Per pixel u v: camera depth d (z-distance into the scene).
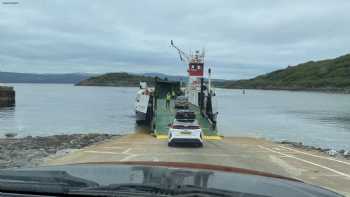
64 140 34.78
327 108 135.38
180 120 27.81
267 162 20.66
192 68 52.25
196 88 51.69
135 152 23.52
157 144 28.52
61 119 77.31
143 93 55.03
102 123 68.75
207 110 41.16
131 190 2.35
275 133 58.97
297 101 185.88
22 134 51.69
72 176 2.61
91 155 21.97
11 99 123.00
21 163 19.53
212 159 21.08
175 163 3.38
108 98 179.25
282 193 2.43
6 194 2.32
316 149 33.69
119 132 54.00
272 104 157.88
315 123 79.88
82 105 125.81
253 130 61.84
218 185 2.49
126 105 126.19
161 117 41.75
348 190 14.02
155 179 2.57
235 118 86.62
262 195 2.35
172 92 56.03
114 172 2.77
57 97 188.25
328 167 19.41
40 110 102.56
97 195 2.30
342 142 49.69
